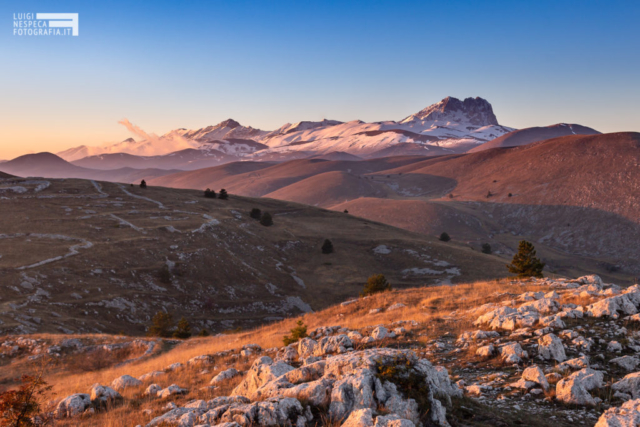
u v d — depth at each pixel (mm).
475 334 16000
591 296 19797
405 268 109062
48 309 50781
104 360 29250
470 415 8984
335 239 125062
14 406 9961
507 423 8656
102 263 69750
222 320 69938
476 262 109938
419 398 8164
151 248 81375
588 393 10070
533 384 10930
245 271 89125
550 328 14992
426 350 15344
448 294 28578
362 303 30953
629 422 7508
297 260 109062
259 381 10820
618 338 13930
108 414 11906
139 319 59219
